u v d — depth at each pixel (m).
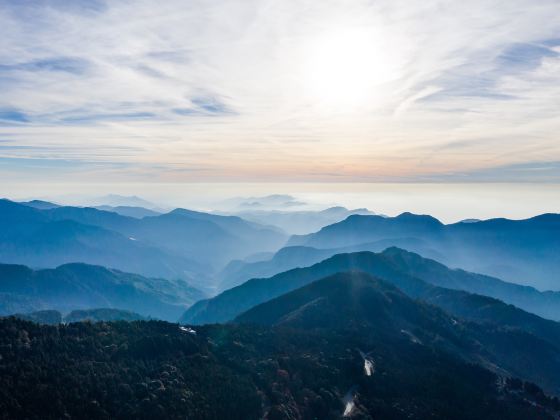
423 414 140.00
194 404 114.62
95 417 102.19
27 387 104.44
